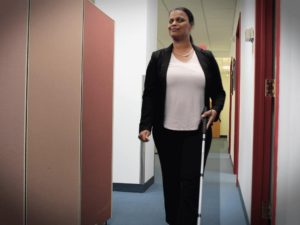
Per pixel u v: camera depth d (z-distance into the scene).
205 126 1.85
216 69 1.98
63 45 2.24
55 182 2.28
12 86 2.32
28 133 2.31
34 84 2.29
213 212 3.23
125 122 3.98
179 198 2.01
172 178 2.00
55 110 2.27
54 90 2.26
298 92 1.50
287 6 1.71
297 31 1.52
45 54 2.27
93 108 2.43
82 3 2.22
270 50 2.60
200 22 6.67
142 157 3.96
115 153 4.00
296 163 1.53
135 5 3.95
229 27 7.03
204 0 5.30
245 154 3.39
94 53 2.43
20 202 2.33
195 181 1.90
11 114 2.33
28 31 2.30
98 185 2.56
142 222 2.88
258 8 2.65
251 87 2.98
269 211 2.61
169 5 5.57
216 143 10.19
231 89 6.96
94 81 2.44
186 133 1.91
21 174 2.32
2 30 2.32
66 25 2.24
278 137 1.92
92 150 2.43
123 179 3.99
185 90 1.89
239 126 4.43
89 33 2.34
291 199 1.60
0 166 2.35
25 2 2.29
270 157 2.62
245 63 3.67
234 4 5.48
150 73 1.97
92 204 2.45
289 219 1.64
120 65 3.99
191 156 1.90
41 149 2.29
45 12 2.27
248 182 2.99
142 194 3.86
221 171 5.44
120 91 3.99
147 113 1.97
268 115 2.61
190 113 1.90
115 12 4.00
